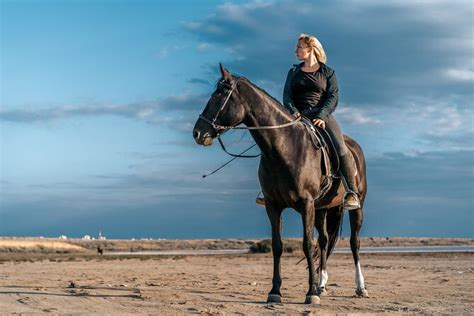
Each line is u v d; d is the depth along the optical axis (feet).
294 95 35.12
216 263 75.97
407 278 48.62
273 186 32.07
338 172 34.30
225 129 31.12
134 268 64.90
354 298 34.99
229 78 31.22
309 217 31.91
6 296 34.01
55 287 40.32
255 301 33.09
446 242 195.83
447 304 31.86
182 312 28.32
